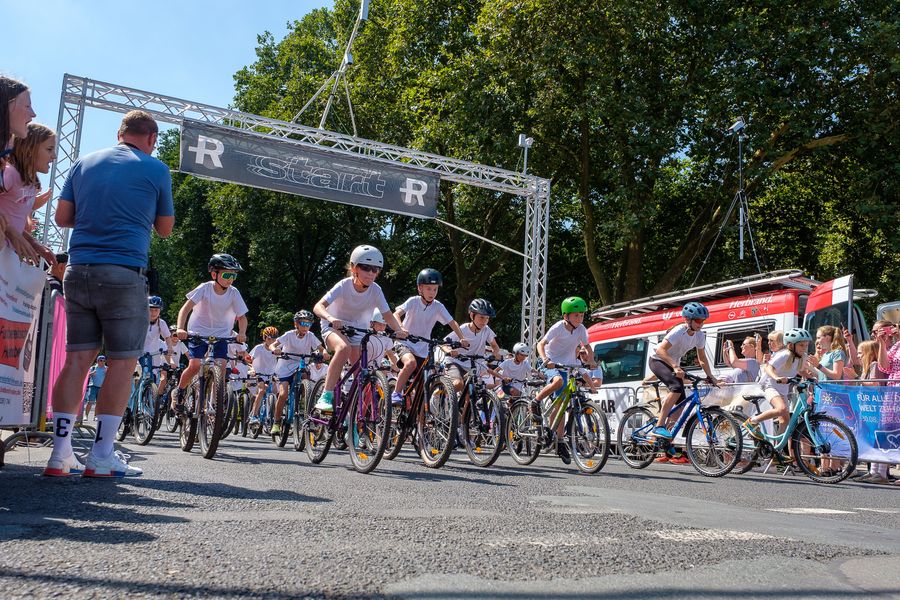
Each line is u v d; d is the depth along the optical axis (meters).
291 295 32.91
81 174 4.42
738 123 18.27
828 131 20.66
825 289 11.41
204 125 14.01
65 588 1.90
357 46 25.19
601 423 8.09
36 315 4.90
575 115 18.94
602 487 6.07
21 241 4.31
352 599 1.92
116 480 4.40
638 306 14.44
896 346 8.87
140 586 1.95
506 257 25.86
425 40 23.38
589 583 2.20
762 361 10.77
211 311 8.04
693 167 22.14
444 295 31.36
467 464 8.13
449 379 7.22
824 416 8.63
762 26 19.36
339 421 6.73
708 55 19.38
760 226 23.94
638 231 19.11
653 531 3.29
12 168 4.25
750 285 12.12
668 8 18.83
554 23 19.34
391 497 4.34
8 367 4.46
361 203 15.02
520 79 19.89
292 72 28.86
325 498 4.11
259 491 4.27
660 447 8.80
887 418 8.59
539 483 6.03
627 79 19.50
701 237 20.84
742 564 2.57
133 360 4.52
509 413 9.02
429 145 21.45
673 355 8.89
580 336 8.80
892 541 3.46
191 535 2.72
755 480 8.10
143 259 4.47
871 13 19.12
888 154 19.47
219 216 29.05
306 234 31.14
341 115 25.22
